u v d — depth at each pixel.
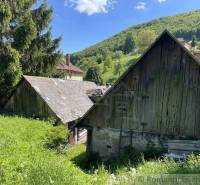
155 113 17.02
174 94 16.56
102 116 18.28
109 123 18.11
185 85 16.33
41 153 9.38
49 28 34.19
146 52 17.06
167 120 16.72
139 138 17.41
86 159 18.28
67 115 23.52
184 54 16.31
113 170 14.84
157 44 16.88
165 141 16.75
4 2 27.58
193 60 16.08
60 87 27.33
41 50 33.41
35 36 30.59
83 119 18.70
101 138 18.33
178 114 16.48
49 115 22.66
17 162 7.68
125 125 17.73
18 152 8.70
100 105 18.31
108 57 129.00
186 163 9.66
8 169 7.12
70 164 9.38
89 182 7.93
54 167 7.84
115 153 17.91
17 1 31.30
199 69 16.02
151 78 17.08
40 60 33.38
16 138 11.38
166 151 16.64
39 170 7.39
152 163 10.36
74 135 24.56
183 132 16.36
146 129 17.22
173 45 16.55
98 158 18.23
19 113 23.56
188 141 16.22
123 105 17.75
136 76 17.42
